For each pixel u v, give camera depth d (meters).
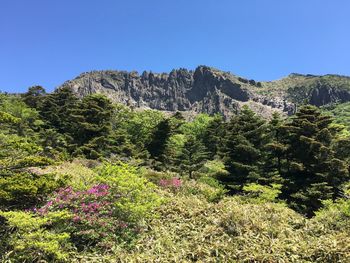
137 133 54.62
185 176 26.92
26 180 10.06
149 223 10.94
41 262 8.38
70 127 42.59
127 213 10.54
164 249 9.48
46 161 11.03
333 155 26.58
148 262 8.66
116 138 39.84
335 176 25.03
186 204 12.44
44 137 36.47
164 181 18.62
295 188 25.05
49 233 8.82
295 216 11.59
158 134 39.72
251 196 17.44
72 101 51.75
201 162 36.25
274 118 34.81
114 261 8.71
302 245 9.05
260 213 11.15
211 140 47.06
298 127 27.48
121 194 10.88
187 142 34.44
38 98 60.97
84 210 10.11
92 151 32.56
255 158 27.80
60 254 8.23
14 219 8.30
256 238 9.53
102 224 9.81
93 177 12.44
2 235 8.99
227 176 26.67
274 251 8.79
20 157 11.26
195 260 8.91
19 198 10.34
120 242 9.74
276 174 26.95
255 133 29.05
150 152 39.03
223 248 9.08
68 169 17.31
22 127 35.78
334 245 8.67
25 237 8.53
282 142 30.08
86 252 9.19
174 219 11.26
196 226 10.74
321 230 10.28
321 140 27.03
